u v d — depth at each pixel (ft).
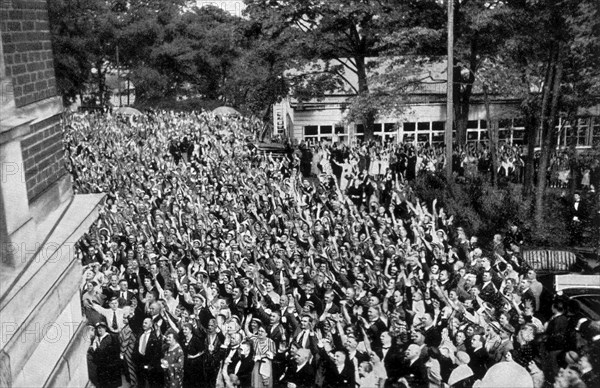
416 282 47.96
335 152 111.65
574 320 41.63
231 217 67.62
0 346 13.97
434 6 111.75
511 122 128.77
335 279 50.34
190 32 176.55
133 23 174.70
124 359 40.93
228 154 109.60
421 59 120.16
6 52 16.98
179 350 38.63
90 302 44.57
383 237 57.57
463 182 88.43
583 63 80.79
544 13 74.13
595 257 62.28
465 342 39.01
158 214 69.72
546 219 72.69
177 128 136.87
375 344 39.70
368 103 115.14
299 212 70.95
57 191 20.56
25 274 15.70
